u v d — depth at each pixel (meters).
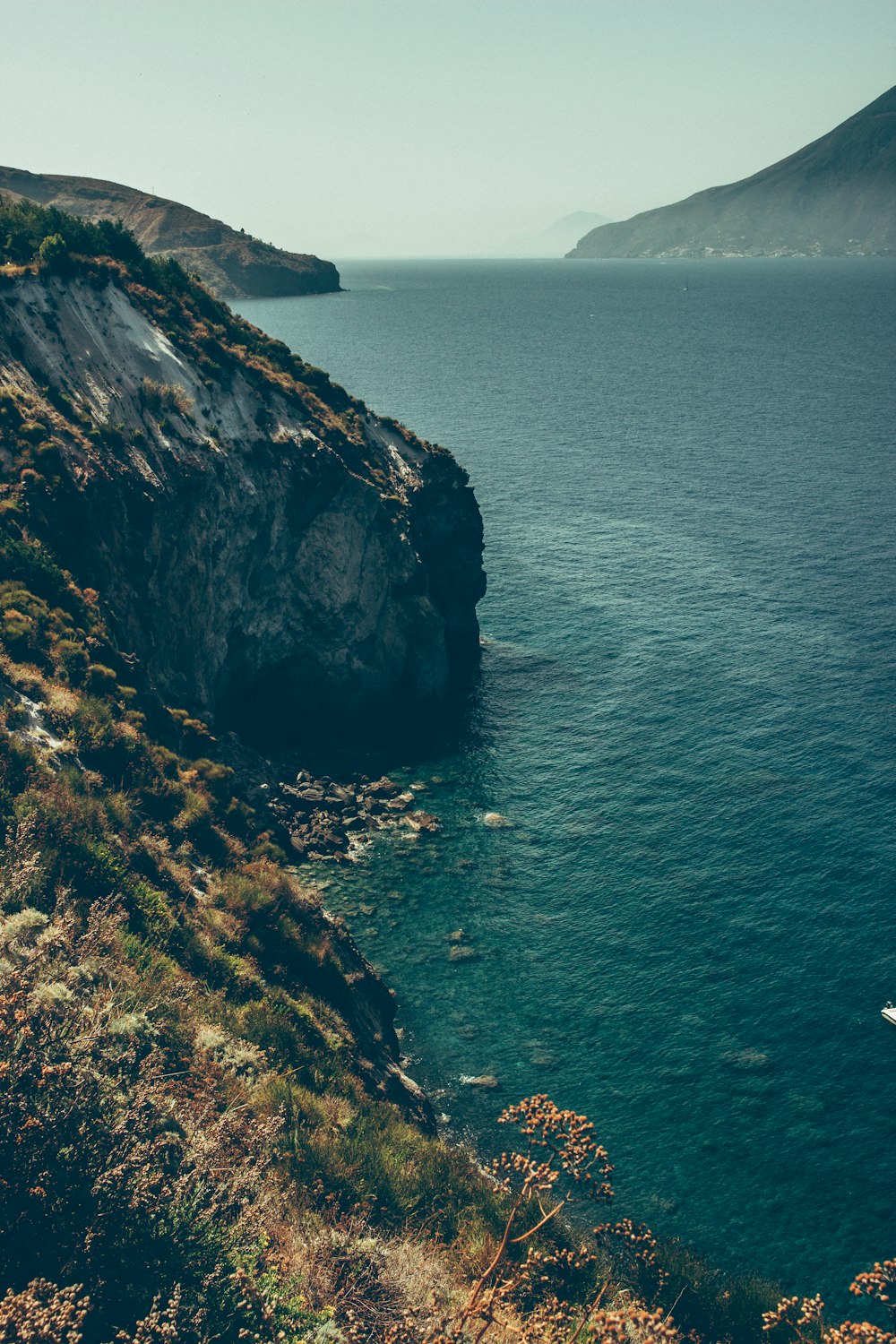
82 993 20.56
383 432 86.69
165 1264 14.11
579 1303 23.02
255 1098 24.14
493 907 51.69
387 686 76.56
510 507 124.81
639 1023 44.00
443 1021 44.00
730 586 96.56
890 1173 37.00
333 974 37.94
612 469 144.38
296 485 72.38
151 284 78.00
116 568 56.38
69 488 54.44
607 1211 35.12
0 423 55.12
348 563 74.38
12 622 42.97
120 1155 14.86
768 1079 41.06
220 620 67.12
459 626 85.12
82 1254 13.45
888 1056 42.06
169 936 30.78
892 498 126.00
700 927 49.88
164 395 66.81
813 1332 27.30
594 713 72.88
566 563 104.44
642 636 85.88
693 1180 36.62
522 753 68.06
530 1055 42.31
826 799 60.34
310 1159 22.89
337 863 55.00
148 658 56.69
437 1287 19.58
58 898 23.69
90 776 36.19
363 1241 18.81
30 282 64.44
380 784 63.44
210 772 46.84
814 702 72.38
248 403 74.00
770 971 46.84
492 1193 27.16
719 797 61.12
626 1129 38.78
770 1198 36.00
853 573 98.88
